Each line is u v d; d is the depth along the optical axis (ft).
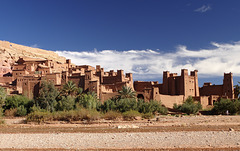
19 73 283.79
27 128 101.86
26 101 183.83
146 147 54.44
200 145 54.95
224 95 244.63
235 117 138.82
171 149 52.11
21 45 407.23
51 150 54.49
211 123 104.47
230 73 242.37
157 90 213.05
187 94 246.88
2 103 161.89
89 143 60.64
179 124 102.58
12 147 58.39
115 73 290.56
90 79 221.05
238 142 56.95
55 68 323.78
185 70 249.14
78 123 118.01
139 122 117.60
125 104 147.64
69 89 194.49
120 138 65.41
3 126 111.14
